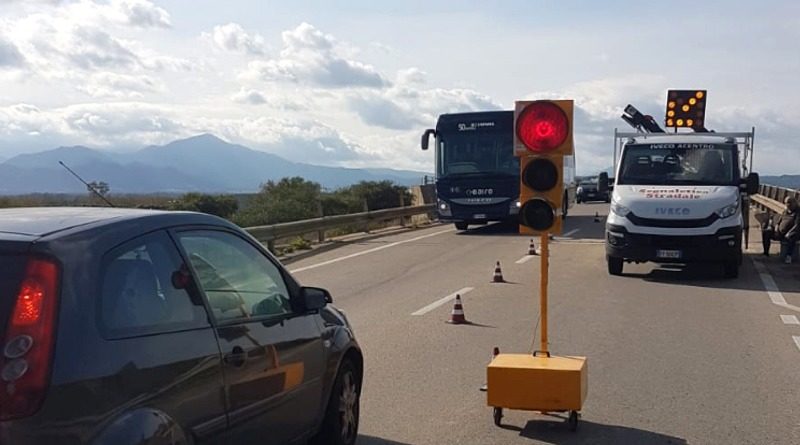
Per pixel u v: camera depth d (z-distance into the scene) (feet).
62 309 12.41
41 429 11.69
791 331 36.70
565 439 22.12
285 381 17.40
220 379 15.02
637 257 52.95
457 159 90.33
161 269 14.65
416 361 30.86
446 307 42.96
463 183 89.97
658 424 23.43
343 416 20.52
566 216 113.91
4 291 12.30
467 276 55.57
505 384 22.90
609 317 39.99
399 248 75.51
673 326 37.78
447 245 77.97
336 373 20.01
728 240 52.01
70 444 11.91
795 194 71.41
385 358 31.32
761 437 22.30
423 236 89.30
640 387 27.32
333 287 50.65
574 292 48.03
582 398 22.62
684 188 54.24
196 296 15.24
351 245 79.20
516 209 89.10
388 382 27.84
